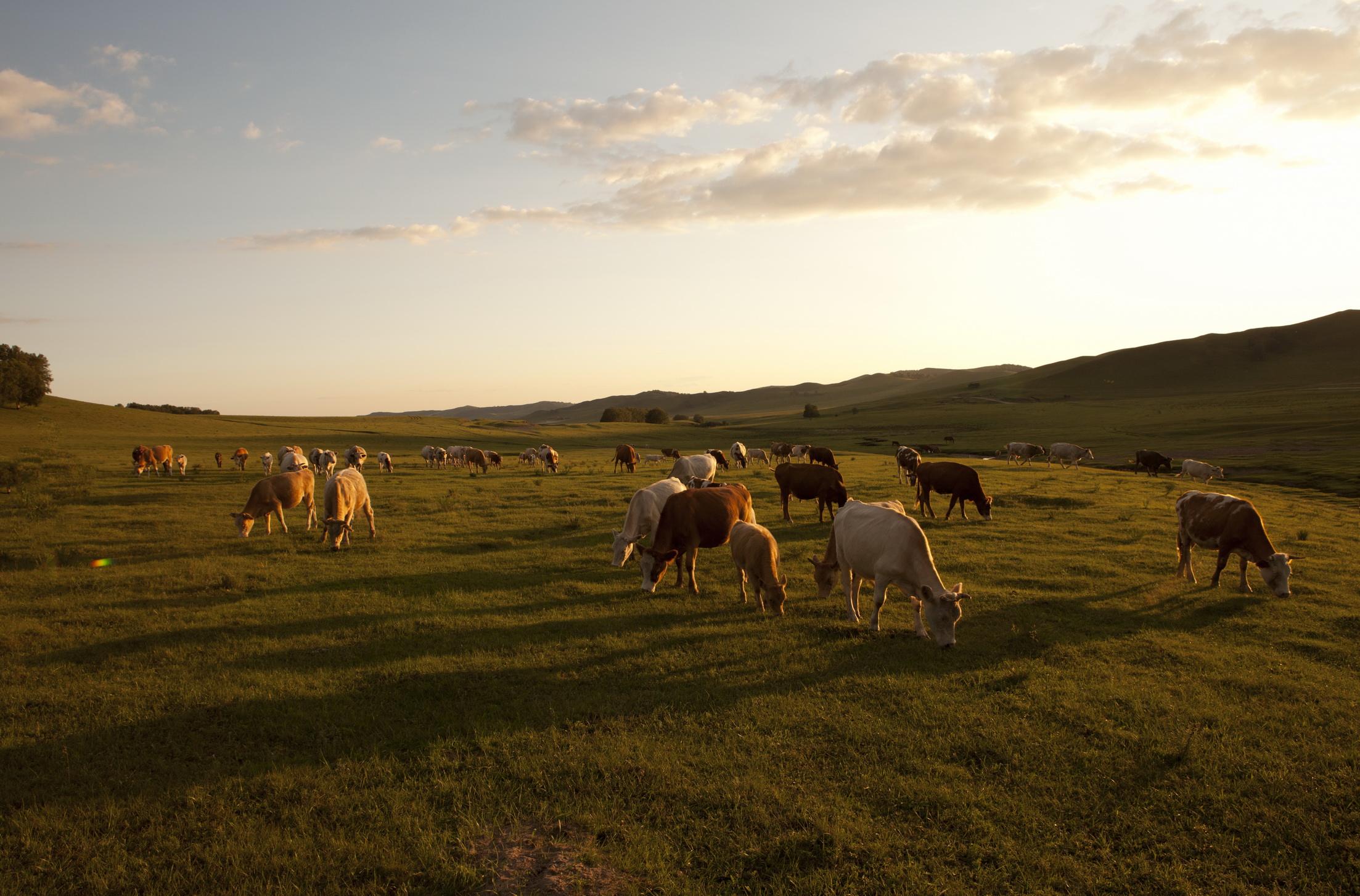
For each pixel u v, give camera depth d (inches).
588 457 2464.3
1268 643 417.1
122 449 2357.3
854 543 433.4
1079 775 266.7
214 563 594.9
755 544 465.7
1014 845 225.8
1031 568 590.2
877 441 3521.2
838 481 775.7
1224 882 211.9
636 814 242.8
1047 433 3395.7
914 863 217.3
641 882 209.9
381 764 272.4
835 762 276.1
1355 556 660.1
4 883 205.8
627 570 586.2
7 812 242.8
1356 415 2999.5
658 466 1930.4
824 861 218.8
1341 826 236.5
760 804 245.3
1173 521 815.7
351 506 698.8
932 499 975.6
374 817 239.9
